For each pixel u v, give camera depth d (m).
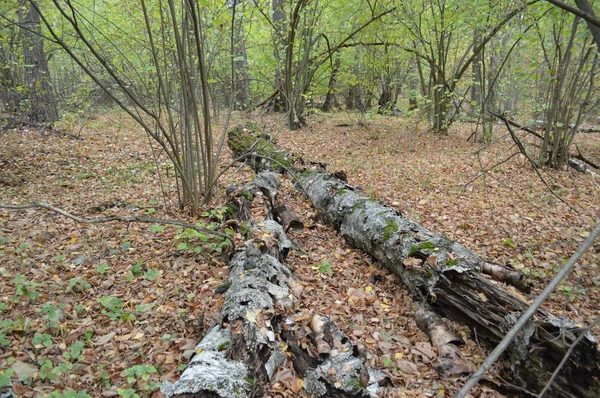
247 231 4.01
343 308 3.36
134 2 6.29
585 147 11.33
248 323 2.54
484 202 6.07
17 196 5.72
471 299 2.96
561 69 7.56
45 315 3.00
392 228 3.82
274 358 2.49
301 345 2.73
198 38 4.30
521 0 7.77
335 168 7.94
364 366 2.49
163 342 2.81
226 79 12.00
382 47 13.24
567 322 2.51
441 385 2.57
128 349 2.74
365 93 18.06
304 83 12.91
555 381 2.37
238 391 2.09
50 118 11.09
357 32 11.91
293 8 10.68
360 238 4.21
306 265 4.08
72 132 10.70
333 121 15.03
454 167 8.27
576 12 1.99
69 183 6.55
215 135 10.68
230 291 3.00
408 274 3.45
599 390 2.28
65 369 2.35
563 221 5.34
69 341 2.77
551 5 6.32
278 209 4.98
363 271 4.02
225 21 5.11
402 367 2.72
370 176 7.50
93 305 3.23
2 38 6.04
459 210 5.75
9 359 2.43
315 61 13.20
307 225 4.99
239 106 16.69
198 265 3.92
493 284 2.97
